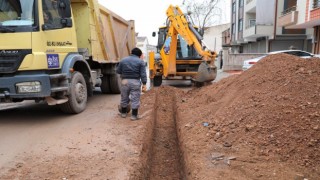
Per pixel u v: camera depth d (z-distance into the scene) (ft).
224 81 28.96
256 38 100.58
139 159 14.61
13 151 15.79
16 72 20.08
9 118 23.58
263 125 15.24
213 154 13.71
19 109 27.30
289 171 11.72
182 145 16.75
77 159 14.47
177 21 35.83
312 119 14.38
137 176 13.19
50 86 20.52
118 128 19.57
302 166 12.10
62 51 22.65
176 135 21.33
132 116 21.76
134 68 21.38
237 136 15.30
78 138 17.67
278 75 20.08
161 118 26.05
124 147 16.06
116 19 36.73
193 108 23.98
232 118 17.33
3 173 13.01
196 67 40.93
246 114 16.89
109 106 27.81
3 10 19.86
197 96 29.01
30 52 19.65
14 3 19.84
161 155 18.25
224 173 11.86
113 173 12.88
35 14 19.86
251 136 14.82
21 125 21.20
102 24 31.09
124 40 40.52
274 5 84.28
